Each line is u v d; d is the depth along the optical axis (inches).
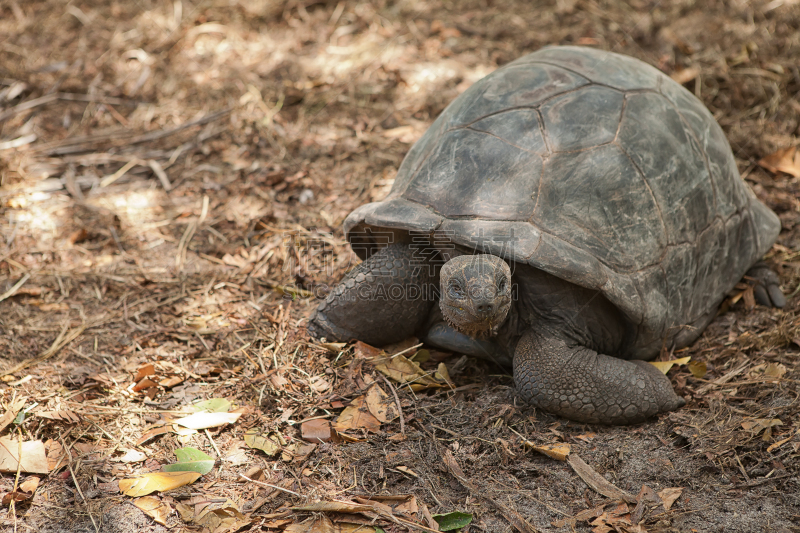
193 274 140.8
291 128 187.6
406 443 97.6
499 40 221.9
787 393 102.8
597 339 107.3
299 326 122.1
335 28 237.1
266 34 237.9
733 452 93.4
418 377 109.7
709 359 115.1
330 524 83.6
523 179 102.7
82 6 259.3
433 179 107.4
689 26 218.1
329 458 94.8
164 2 258.5
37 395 106.0
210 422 100.8
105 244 150.2
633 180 105.7
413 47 220.5
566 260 96.3
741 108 182.7
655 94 117.9
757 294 128.3
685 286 112.0
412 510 85.3
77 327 124.7
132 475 92.1
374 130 186.1
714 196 118.4
